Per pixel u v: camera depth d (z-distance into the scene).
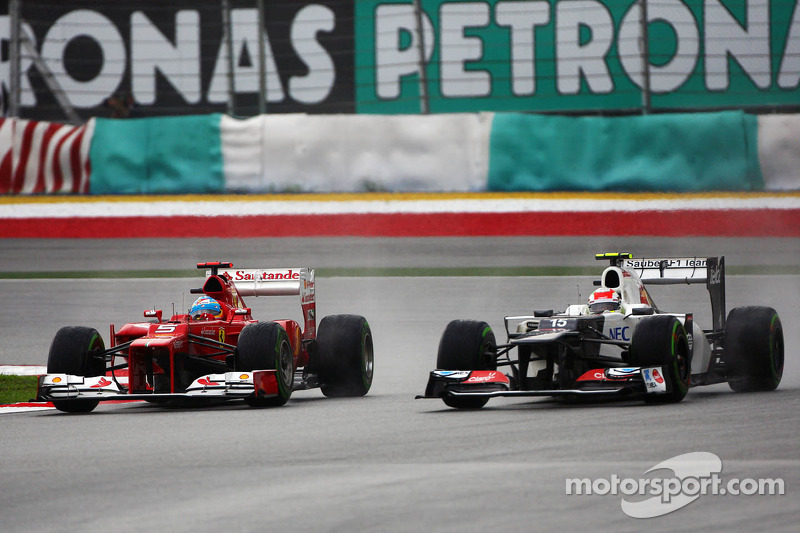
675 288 64.94
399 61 103.94
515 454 23.73
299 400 37.44
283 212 87.38
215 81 106.06
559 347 31.14
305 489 20.73
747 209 82.50
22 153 91.12
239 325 36.88
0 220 89.31
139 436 28.27
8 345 51.56
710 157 85.31
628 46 98.44
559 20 99.50
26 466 24.02
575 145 87.00
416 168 88.62
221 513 19.02
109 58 105.56
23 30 104.25
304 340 37.91
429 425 28.73
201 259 76.50
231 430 28.88
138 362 34.38
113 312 59.56
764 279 64.69
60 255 80.00
